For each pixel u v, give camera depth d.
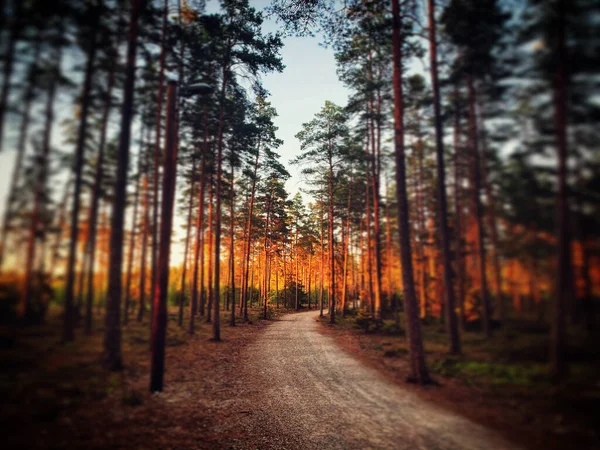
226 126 18.52
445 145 5.28
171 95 7.21
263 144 26.00
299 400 6.78
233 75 16.69
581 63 2.93
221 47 15.44
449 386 4.09
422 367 6.01
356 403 6.18
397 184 7.71
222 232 29.94
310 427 5.24
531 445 2.41
